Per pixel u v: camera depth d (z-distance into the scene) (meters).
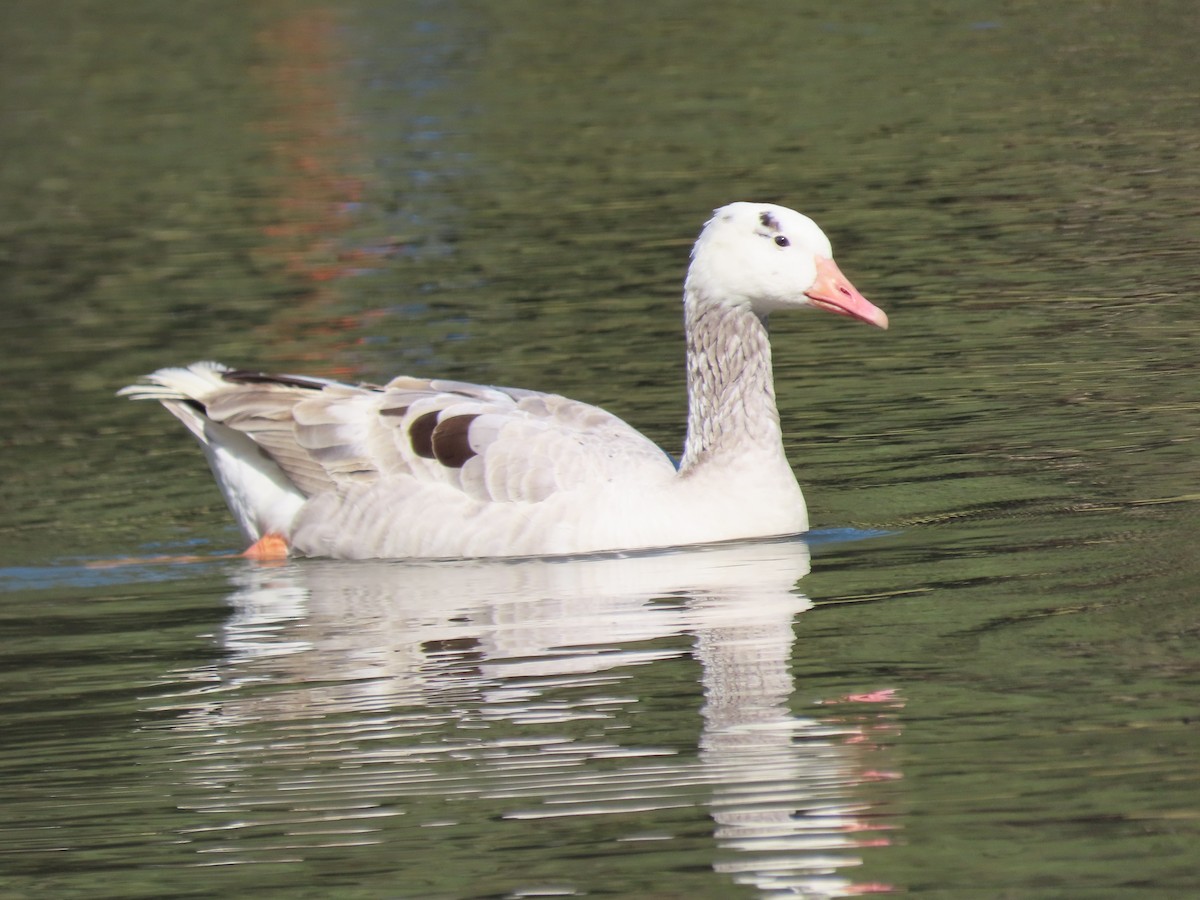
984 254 21.88
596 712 9.81
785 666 10.37
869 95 33.06
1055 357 17.53
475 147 30.94
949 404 16.33
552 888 7.84
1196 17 38.94
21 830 8.82
